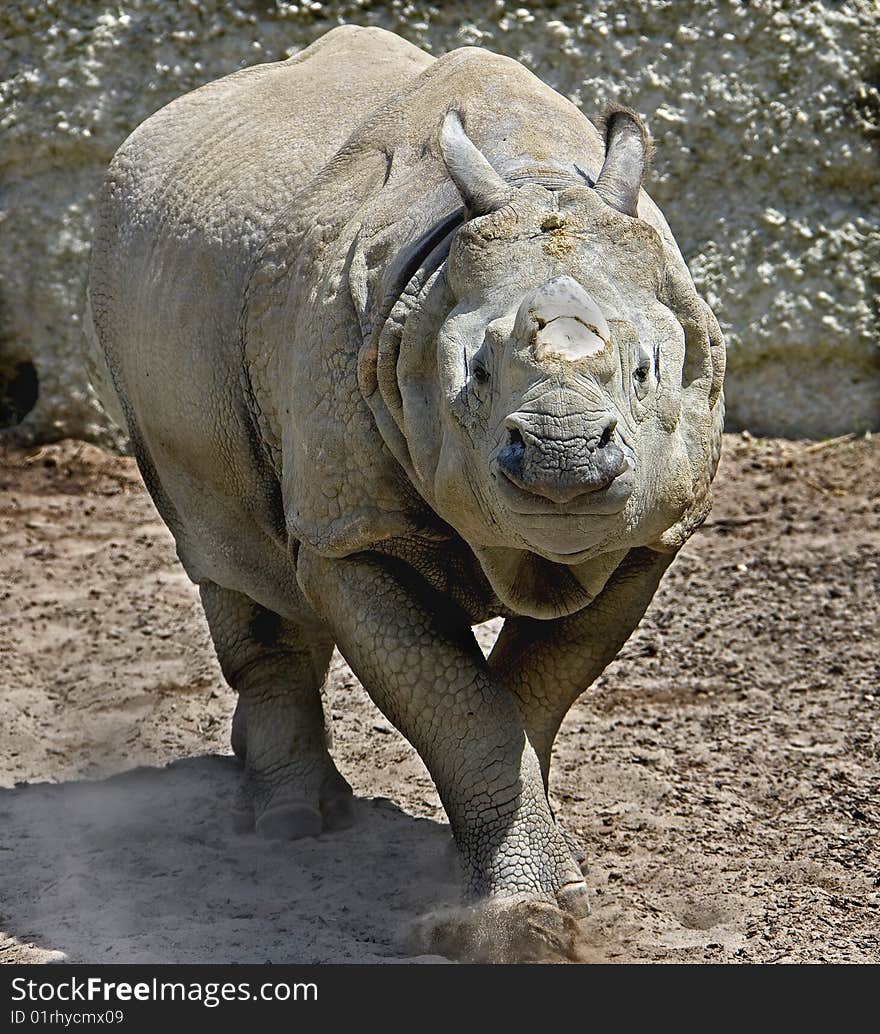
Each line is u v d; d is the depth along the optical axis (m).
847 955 15.79
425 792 20.48
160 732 22.86
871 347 36.62
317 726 19.83
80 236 37.44
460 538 15.74
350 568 15.82
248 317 17.70
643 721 23.22
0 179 37.84
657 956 15.54
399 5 36.91
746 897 17.30
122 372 21.09
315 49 21.45
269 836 18.80
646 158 14.53
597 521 12.38
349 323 15.52
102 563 30.88
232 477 18.94
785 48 36.91
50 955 15.36
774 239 36.91
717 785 20.80
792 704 23.94
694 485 14.46
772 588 28.84
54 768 21.50
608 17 37.00
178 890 17.05
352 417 15.34
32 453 37.12
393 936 15.79
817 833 19.16
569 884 15.88
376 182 16.62
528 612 15.41
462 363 13.45
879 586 28.81
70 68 37.22
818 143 36.91
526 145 15.54
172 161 20.58
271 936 15.69
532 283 13.51
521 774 15.28
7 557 31.08
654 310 13.80
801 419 36.84
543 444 12.07
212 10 37.03
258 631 20.08
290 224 17.47
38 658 25.83
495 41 36.94
